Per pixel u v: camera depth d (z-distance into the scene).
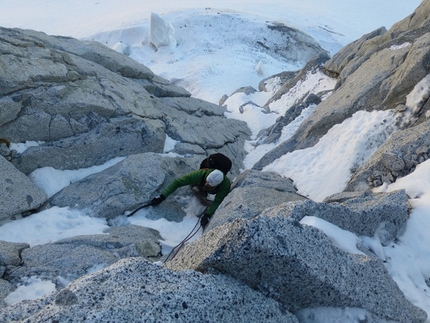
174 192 6.30
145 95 8.05
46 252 4.44
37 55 6.39
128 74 8.80
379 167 5.46
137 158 6.32
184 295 2.40
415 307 3.26
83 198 5.63
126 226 5.34
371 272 3.14
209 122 9.34
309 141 7.59
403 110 6.58
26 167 5.76
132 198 5.77
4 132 5.65
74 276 4.09
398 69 7.18
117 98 6.95
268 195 5.59
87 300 2.25
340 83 9.11
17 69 5.86
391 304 3.09
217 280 2.63
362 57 9.04
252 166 8.53
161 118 7.76
